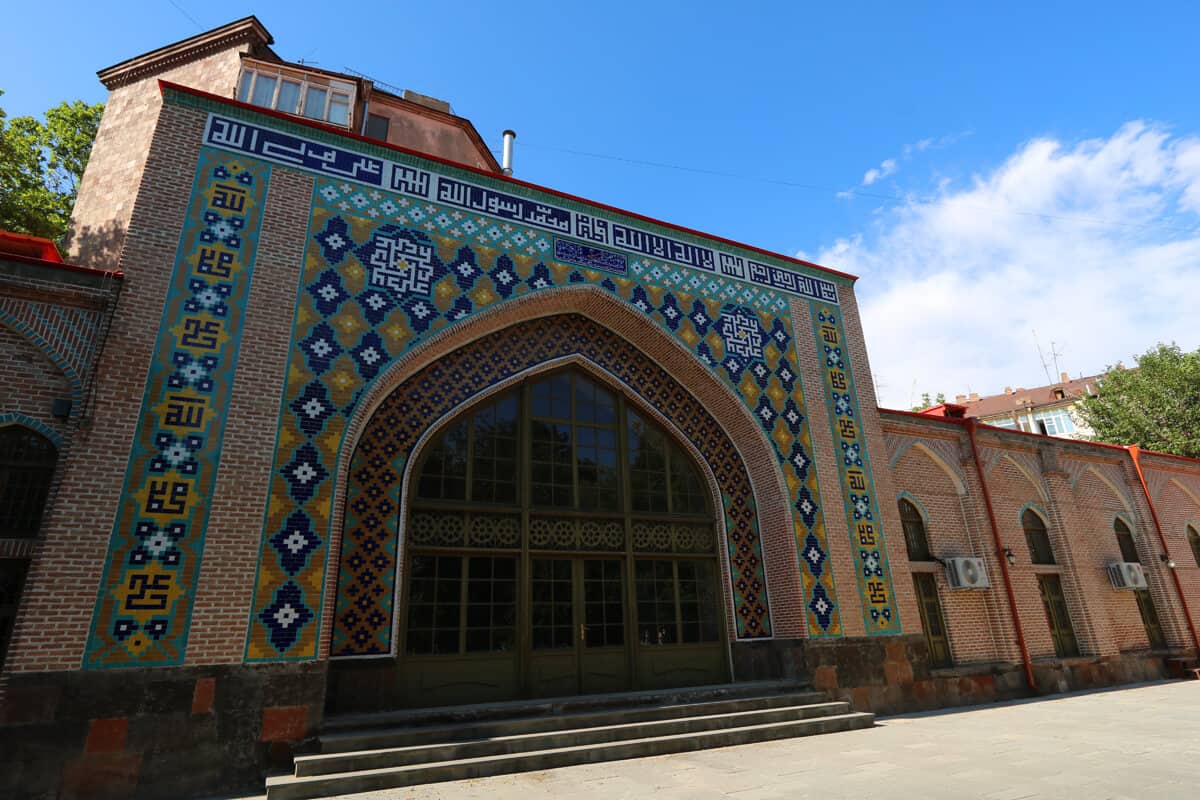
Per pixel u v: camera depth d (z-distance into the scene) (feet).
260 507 23.98
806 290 42.29
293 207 28.55
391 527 27.81
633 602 32.86
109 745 19.89
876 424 41.04
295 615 23.41
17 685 19.34
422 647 27.63
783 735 28.09
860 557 36.68
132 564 21.63
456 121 48.85
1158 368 90.02
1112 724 29.12
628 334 36.52
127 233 24.97
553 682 29.84
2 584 21.43
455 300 30.73
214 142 27.86
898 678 35.09
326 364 26.89
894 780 19.61
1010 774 20.03
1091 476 52.90
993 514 43.75
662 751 25.30
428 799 19.02
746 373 37.68
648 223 38.06
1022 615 42.68
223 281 26.08
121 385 23.20
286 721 22.21
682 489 36.32
